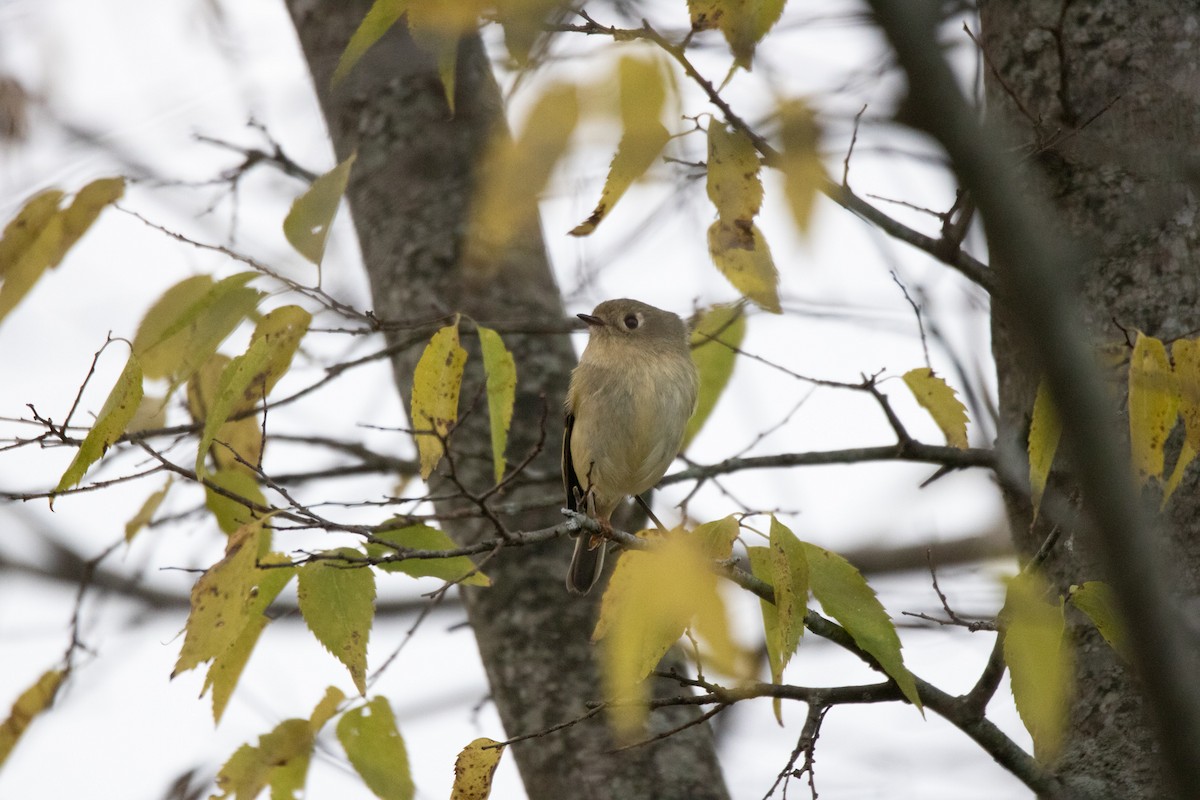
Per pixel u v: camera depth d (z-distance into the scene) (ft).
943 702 24.03
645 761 33.01
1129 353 25.81
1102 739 25.05
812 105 16.19
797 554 20.57
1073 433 15.25
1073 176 27.89
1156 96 27.48
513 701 34.65
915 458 31.32
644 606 20.22
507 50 16.20
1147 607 15.08
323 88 39.50
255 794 24.64
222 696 25.14
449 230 37.37
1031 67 29.04
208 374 29.17
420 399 22.36
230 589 21.90
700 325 33.60
